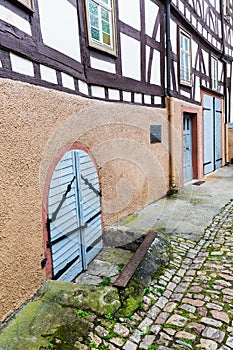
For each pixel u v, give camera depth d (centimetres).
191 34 757
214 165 978
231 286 276
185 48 730
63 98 293
